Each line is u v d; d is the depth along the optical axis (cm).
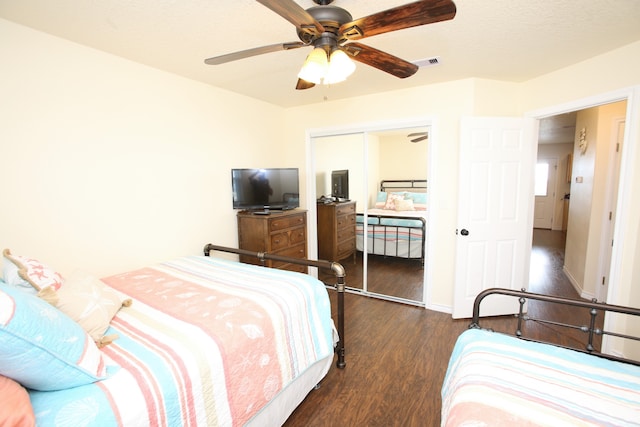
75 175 199
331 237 394
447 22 176
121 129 222
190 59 225
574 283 367
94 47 203
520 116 293
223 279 198
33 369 88
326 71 136
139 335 128
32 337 87
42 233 186
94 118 207
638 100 200
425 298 319
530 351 122
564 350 125
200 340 125
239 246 318
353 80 277
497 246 285
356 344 246
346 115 341
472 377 109
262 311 152
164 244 255
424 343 246
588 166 339
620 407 91
